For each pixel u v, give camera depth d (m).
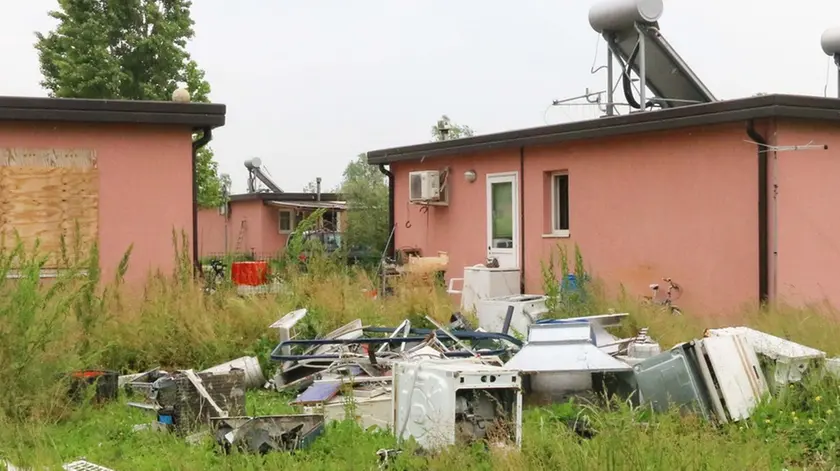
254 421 6.23
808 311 10.02
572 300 11.34
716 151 12.07
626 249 13.47
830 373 7.23
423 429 5.93
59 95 26.62
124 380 8.70
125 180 12.72
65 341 8.18
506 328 9.81
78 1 26.92
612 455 5.12
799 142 11.52
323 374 8.66
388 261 17.67
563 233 14.59
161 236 12.88
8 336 7.28
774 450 6.14
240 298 10.85
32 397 7.20
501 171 15.89
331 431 6.48
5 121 12.11
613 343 8.73
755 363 7.30
